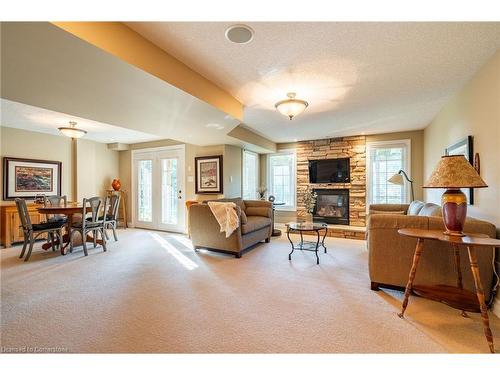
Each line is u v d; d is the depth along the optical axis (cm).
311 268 326
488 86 238
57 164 566
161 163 642
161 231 627
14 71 194
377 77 276
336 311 212
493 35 200
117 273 309
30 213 476
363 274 303
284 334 179
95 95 245
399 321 196
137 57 193
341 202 610
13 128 497
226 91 310
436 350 162
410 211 419
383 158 570
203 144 549
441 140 394
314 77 275
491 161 232
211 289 259
